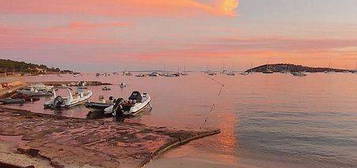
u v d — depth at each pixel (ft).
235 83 499.10
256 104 208.54
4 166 55.16
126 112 142.82
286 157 81.71
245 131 113.91
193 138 94.89
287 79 649.61
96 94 282.56
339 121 140.67
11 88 263.08
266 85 441.27
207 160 75.66
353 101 229.66
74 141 84.74
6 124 104.99
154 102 217.97
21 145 79.82
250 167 71.72
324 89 361.30
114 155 73.41
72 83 385.70
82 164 66.08
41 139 86.89
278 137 104.58
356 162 78.28
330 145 95.25
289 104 209.15
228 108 186.19
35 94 241.35
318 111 175.01
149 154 74.74
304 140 100.99
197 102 219.61
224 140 96.53
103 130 96.37
